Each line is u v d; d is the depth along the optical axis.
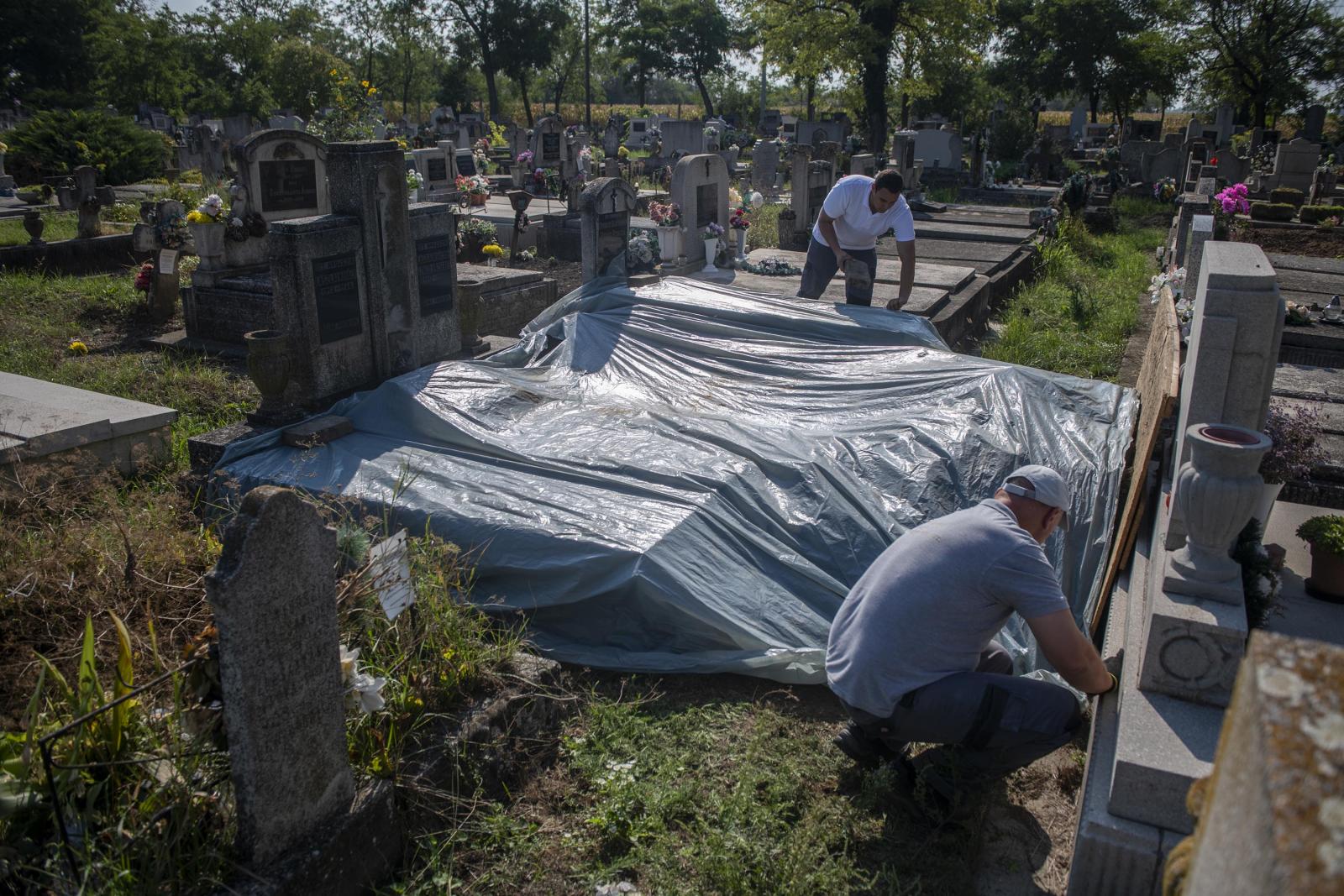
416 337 7.28
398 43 60.59
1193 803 1.93
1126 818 2.89
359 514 5.09
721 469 5.29
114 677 3.24
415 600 3.84
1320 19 40.34
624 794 3.49
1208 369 3.47
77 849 2.67
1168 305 6.67
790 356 7.16
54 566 4.05
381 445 5.91
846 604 3.53
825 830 3.31
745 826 3.34
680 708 4.09
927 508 5.16
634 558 4.47
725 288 8.76
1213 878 1.24
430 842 3.26
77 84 51.28
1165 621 3.07
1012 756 3.29
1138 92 46.75
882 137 38.12
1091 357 9.41
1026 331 10.31
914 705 3.25
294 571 2.74
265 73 52.03
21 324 10.41
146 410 6.49
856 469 5.44
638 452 5.53
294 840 2.87
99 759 2.90
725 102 69.12
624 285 8.83
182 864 2.75
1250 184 21.48
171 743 2.99
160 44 50.53
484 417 6.10
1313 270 12.20
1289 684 1.19
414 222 7.11
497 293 10.49
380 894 3.08
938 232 16.50
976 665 3.42
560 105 80.06
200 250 10.19
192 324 10.38
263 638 2.67
